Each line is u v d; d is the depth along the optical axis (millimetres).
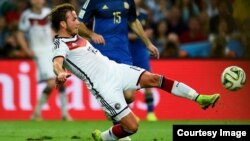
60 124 38562
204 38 51156
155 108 44781
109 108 22406
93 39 26750
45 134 30750
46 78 41938
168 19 51594
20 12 52281
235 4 50531
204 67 45250
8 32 51281
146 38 27812
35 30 42031
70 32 22656
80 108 44312
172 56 46406
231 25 50719
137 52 35469
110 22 27250
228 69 23297
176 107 44875
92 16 27312
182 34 51250
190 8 51781
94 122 40750
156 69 45219
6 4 52188
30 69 44719
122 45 27453
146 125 37156
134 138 28469
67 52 22438
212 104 22562
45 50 42031
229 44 50344
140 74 22844
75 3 50844
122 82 22672
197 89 45188
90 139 27750
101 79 22516
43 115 44594
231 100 44594
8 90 44719
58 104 44625
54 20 22719
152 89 44719
